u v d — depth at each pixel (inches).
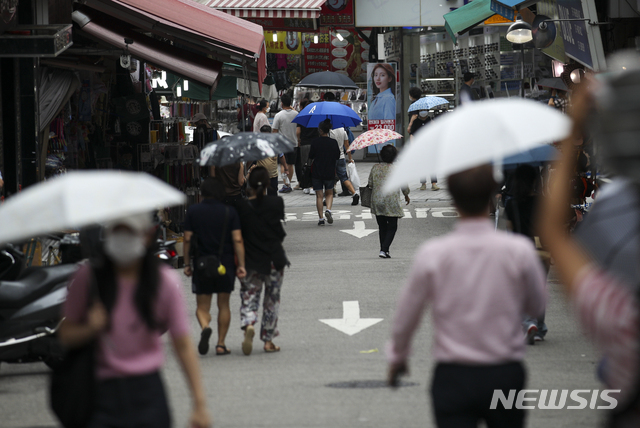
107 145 2278.5
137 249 490.0
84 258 1216.2
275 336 1130.0
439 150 486.3
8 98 1630.2
